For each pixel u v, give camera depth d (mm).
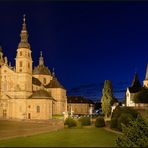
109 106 138750
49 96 156750
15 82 154750
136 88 146125
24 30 158875
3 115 153125
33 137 76438
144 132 62156
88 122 109500
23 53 155625
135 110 100625
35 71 187375
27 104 153750
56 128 105125
